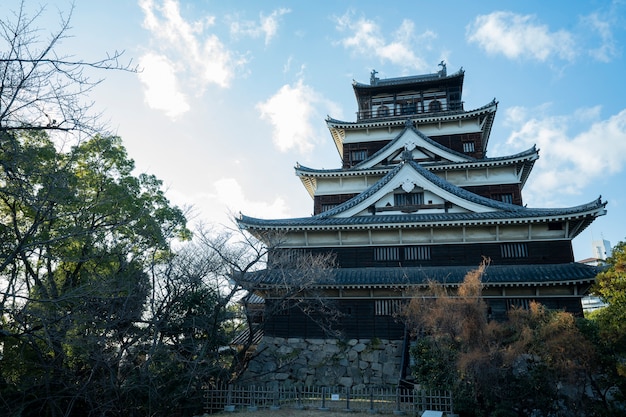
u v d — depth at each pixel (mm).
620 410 14453
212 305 21844
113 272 18672
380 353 23641
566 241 24453
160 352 18281
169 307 19969
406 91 44656
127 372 17531
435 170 35094
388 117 40875
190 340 20406
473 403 15555
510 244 25109
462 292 16438
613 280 18047
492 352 14938
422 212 27766
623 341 14656
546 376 14969
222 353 22391
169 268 20969
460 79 42531
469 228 25547
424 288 22328
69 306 16531
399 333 23969
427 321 17094
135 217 17219
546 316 16016
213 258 22594
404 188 28094
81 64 9977
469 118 39188
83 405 18547
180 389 18172
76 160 19688
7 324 15242
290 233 27172
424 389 17125
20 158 11812
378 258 26344
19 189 11641
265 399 18938
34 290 16359
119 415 16766
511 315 16750
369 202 28250
